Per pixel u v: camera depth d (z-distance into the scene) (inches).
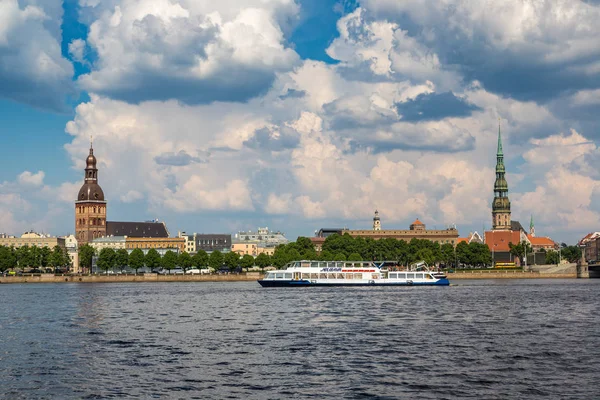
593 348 3469.5
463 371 2883.9
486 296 7406.5
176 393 2534.5
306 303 6441.9
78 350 3472.0
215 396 2490.2
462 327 4375.0
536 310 5600.4
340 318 4977.9
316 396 2485.2
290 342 3715.6
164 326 4530.0
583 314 5246.1
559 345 3575.3
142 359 3191.4
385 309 5713.6
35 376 2827.3
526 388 2588.6
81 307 6195.9
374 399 2447.1
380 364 3038.9
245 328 4379.9
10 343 3745.1
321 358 3193.9
